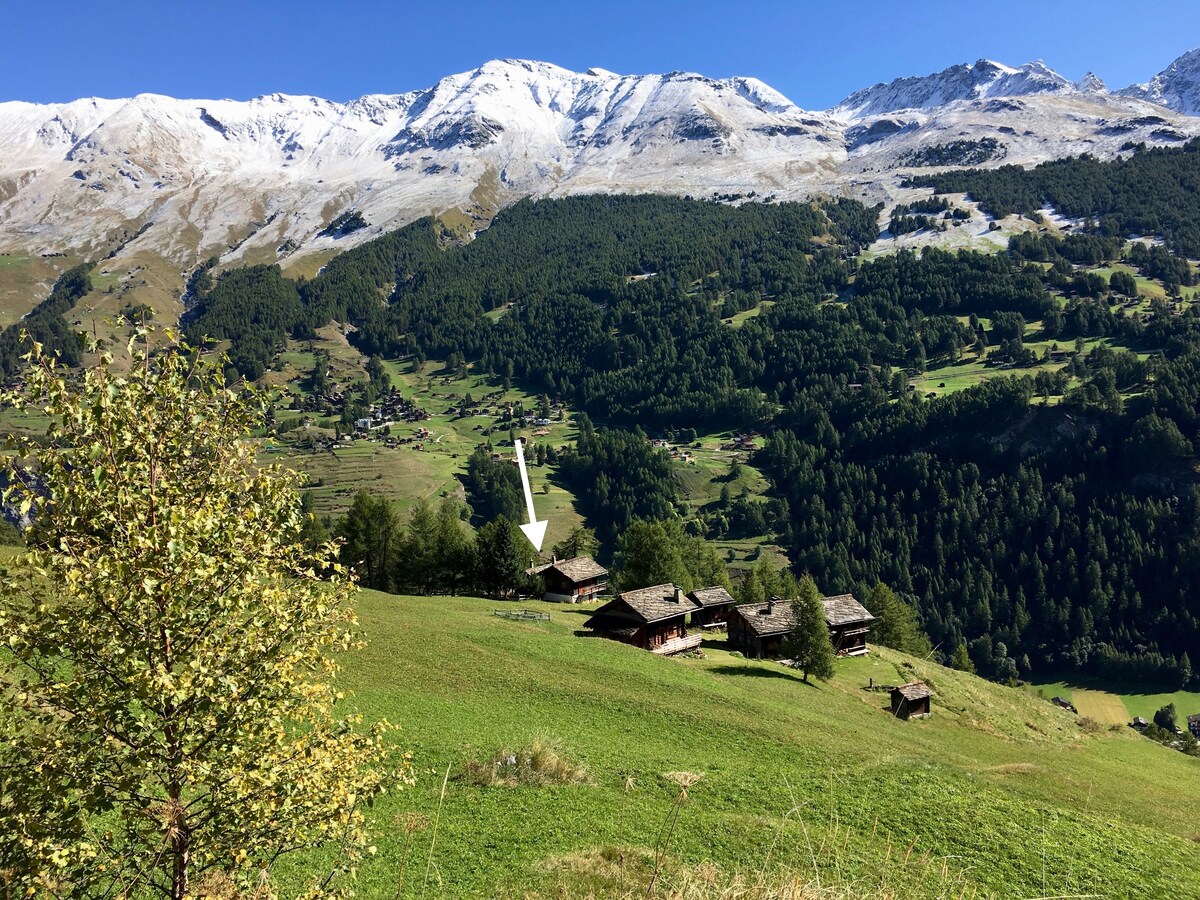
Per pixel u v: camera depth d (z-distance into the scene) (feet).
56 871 27.37
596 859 59.88
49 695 28.86
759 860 61.98
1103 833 77.87
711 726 137.28
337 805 31.89
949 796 84.53
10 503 28.35
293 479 34.76
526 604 273.75
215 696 29.35
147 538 27.84
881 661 250.16
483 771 85.92
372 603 223.92
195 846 30.14
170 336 31.55
